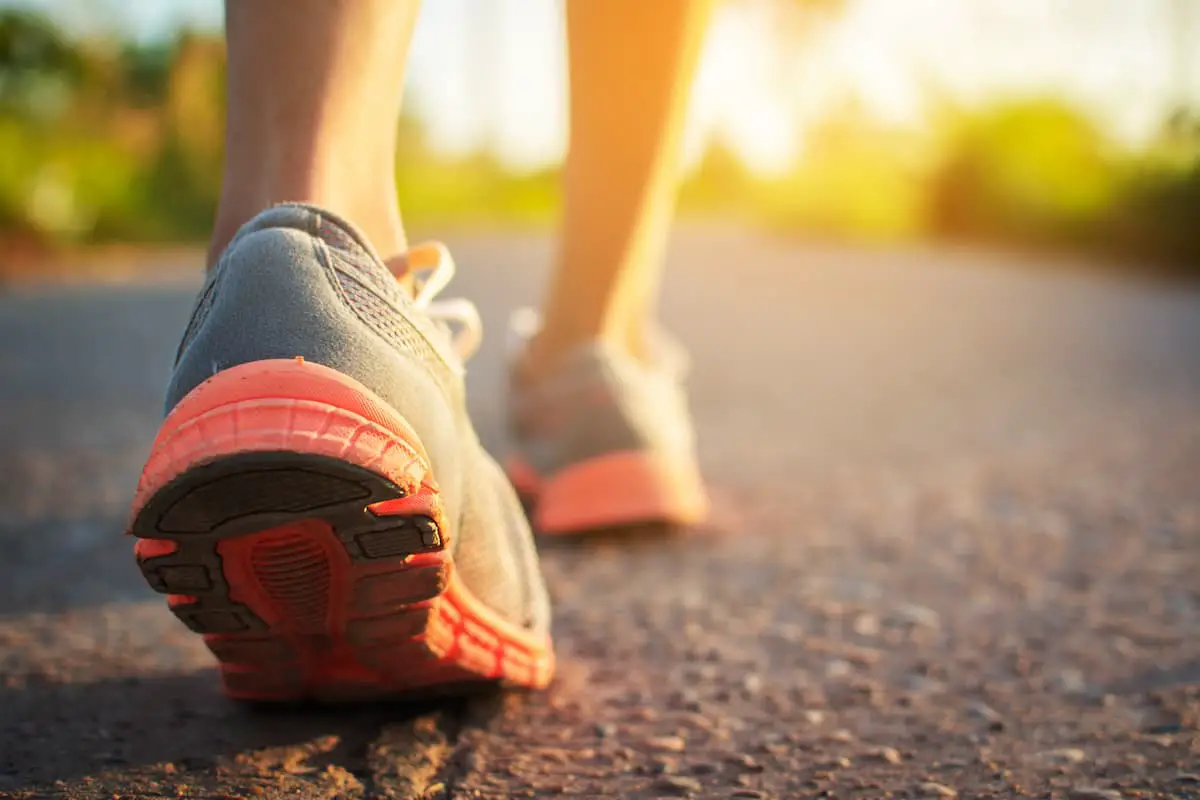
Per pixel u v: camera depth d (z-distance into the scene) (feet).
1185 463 3.53
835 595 2.43
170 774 1.69
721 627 2.26
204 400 1.43
